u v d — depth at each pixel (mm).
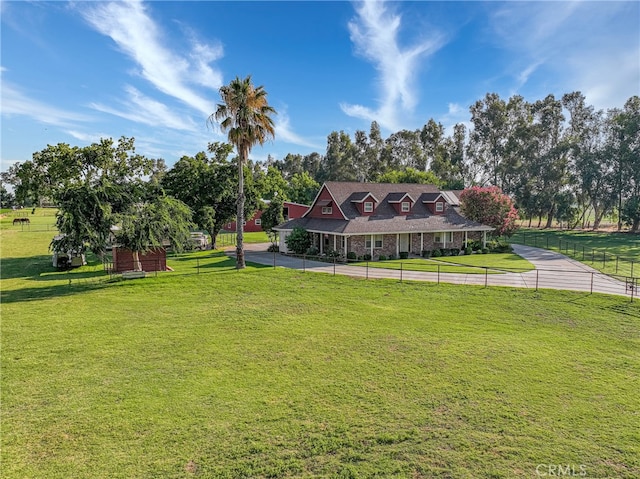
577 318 17297
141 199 30109
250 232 65750
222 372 12219
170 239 29578
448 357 13227
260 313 18516
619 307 18531
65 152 39812
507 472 7570
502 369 12266
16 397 10680
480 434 8836
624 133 62219
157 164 123188
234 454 8180
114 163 42656
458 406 10070
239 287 23516
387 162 91312
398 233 35469
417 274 26875
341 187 39094
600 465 7781
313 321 17250
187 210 31438
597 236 58656
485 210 43250
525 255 38125
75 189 27016
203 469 7723
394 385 11250
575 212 69188
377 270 28609
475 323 16828
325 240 37688
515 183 73625
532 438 8680
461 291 21938
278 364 12773
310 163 123438
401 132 92688
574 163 68688
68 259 32594
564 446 8383
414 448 8336
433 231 37094
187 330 16188
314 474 7559
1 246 46094
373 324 16781
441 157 84500
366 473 7559
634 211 59156
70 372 12266
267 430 9039
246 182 43250
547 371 12117
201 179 41312
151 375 12031
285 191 75438
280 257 36781
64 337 15406
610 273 27312
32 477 7488
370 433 8891
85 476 7523
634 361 12844
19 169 41469
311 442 8562
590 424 9227
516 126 73938
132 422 9414
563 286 22578
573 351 13695
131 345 14555
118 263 30719
